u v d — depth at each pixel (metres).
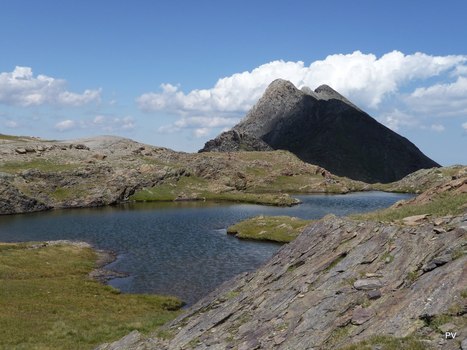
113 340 34.06
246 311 28.61
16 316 40.69
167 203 188.50
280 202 183.12
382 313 20.50
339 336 20.50
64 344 33.53
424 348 16.50
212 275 66.75
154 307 49.94
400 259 24.31
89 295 52.88
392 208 45.03
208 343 26.36
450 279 19.62
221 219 133.88
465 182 43.25
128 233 106.88
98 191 182.12
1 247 78.94
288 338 22.52
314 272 28.05
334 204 185.75
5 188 152.38
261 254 81.44
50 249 81.31
